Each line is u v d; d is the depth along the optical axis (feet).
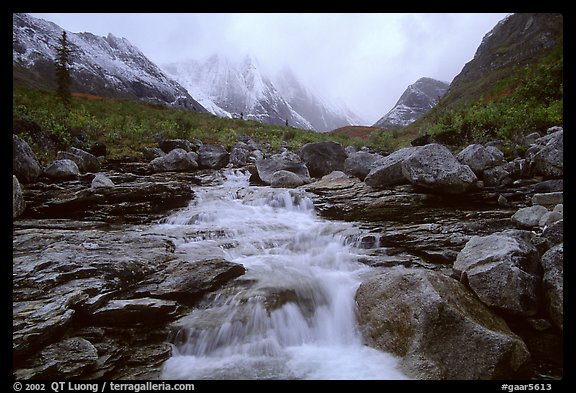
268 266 22.99
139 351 16.49
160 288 19.03
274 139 78.64
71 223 27.91
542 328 16.19
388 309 17.66
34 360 14.06
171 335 17.33
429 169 30.30
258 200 36.52
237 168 53.36
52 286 16.94
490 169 31.73
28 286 16.57
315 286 20.68
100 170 46.62
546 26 169.37
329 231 28.14
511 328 16.72
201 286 19.51
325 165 48.21
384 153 65.05
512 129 44.24
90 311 16.56
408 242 25.57
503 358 14.62
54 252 20.07
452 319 15.70
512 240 18.08
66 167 38.60
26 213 29.68
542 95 53.16
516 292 16.16
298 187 39.99
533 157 31.37
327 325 19.20
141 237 24.52
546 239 18.94
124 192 31.99
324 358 17.19
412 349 15.81
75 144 50.60
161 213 32.60
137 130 65.51
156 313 17.53
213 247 25.05
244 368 16.38
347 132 152.05
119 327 16.89
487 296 16.85
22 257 19.20
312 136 89.40
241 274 21.34
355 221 31.48
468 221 27.48
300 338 18.53
